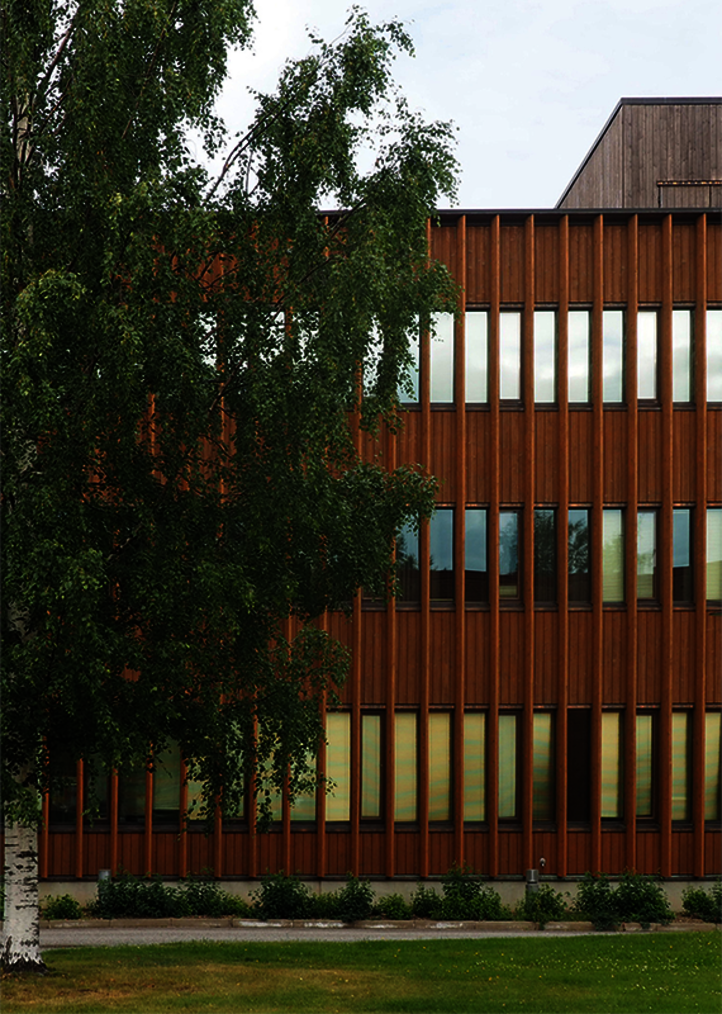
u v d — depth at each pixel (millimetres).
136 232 13984
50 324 13742
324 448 15805
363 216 16312
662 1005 14859
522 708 27000
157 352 14102
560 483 27297
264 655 16297
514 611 27125
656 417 27562
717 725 27250
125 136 15156
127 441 14398
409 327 16859
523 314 27641
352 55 15906
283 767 16797
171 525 14641
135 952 18844
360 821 26703
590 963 18125
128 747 13617
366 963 18094
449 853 26703
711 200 30844
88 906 25594
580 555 27391
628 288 27719
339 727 26797
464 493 27125
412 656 26953
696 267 27812
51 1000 14539
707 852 26938
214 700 14984
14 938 16281
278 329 15812
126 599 15117
